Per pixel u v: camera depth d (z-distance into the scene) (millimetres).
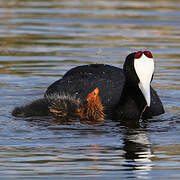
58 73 17172
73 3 31016
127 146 10680
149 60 12547
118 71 14656
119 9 28828
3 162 9805
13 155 10141
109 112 12898
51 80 16406
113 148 10586
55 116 12625
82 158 10023
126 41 21578
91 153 10289
